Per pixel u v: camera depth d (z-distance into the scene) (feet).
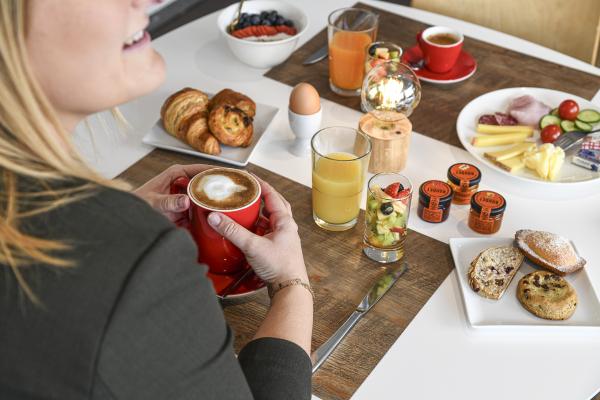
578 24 6.26
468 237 3.97
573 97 4.98
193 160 4.54
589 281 3.59
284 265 3.14
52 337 1.75
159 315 1.86
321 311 3.49
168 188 3.61
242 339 3.33
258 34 5.42
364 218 4.14
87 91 2.00
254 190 3.31
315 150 3.90
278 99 5.13
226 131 4.44
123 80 2.08
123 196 1.89
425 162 4.55
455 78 5.22
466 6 6.64
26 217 1.81
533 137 4.75
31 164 1.86
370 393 3.09
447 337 3.37
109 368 1.77
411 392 3.10
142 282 1.80
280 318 2.94
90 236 1.81
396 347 3.31
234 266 3.44
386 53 4.96
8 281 1.78
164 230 1.88
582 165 4.42
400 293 3.60
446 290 3.64
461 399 3.08
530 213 4.14
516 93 5.07
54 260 1.76
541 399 3.09
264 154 4.61
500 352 3.30
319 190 3.89
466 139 4.70
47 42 1.86
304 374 2.72
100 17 1.87
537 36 6.51
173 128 4.57
